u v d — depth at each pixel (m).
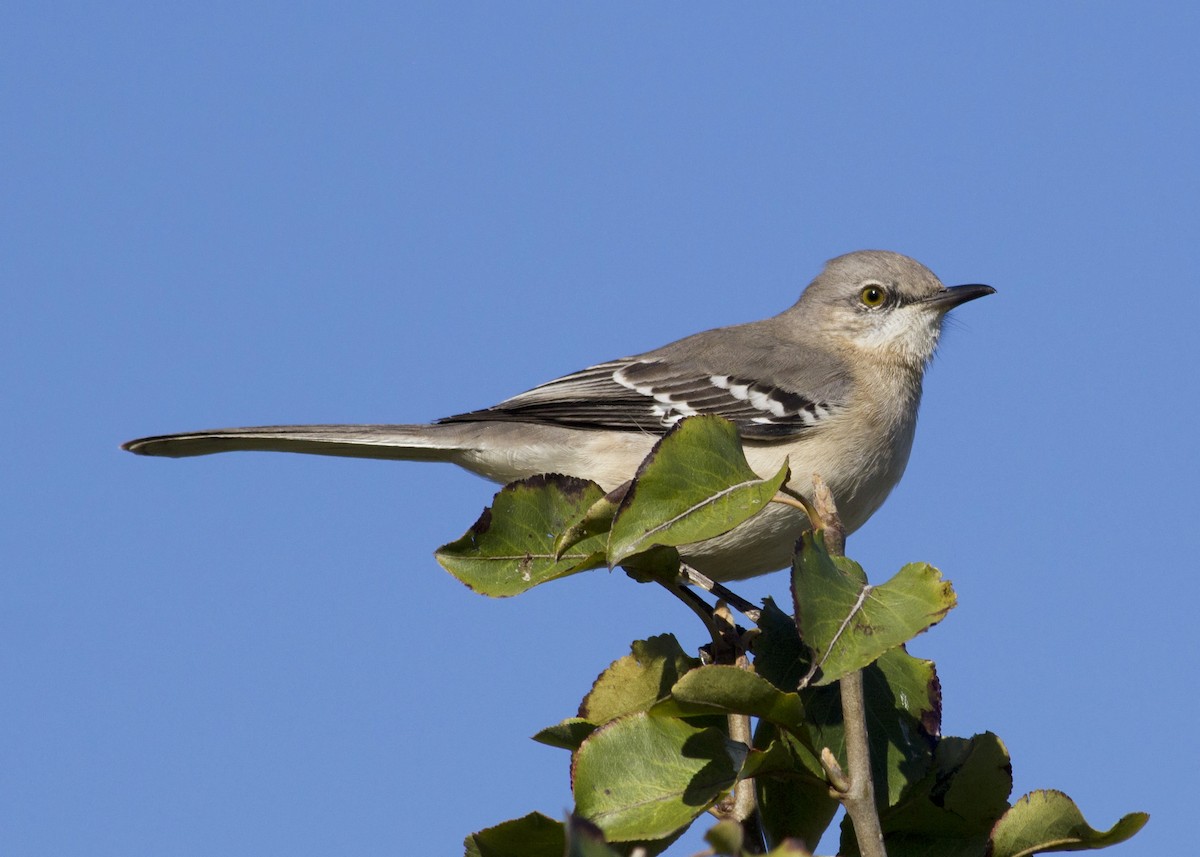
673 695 5.55
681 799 5.61
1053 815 5.69
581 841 3.63
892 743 6.47
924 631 5.10
